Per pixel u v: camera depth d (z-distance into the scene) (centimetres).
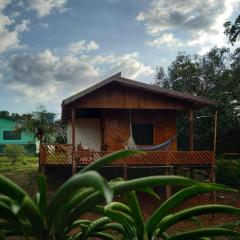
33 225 159
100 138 1992
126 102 1688
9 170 2472
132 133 1867
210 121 2564
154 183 160
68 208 160
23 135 3750
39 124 2822
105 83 1606
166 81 2912
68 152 1634
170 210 188
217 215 1291
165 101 1716
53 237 166
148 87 1648
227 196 1794
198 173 2120
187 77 2780
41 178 161
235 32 2191
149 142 1870
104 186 123
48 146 1631
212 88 2723
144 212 1441
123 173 1603
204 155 1631
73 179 140
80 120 2003
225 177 1997
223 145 2723
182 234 195
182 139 2677
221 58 2802
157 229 196
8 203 163
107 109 1858
